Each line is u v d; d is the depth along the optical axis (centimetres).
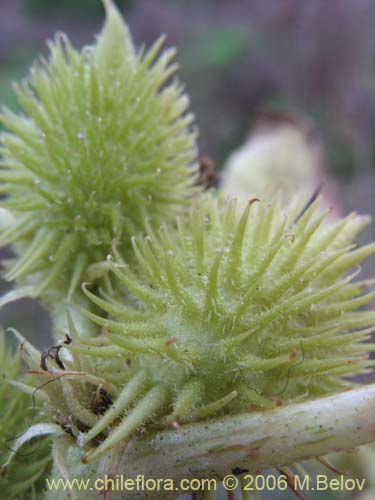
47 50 17
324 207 8
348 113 16
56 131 5
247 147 8
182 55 17
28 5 18
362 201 14
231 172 8
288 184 8
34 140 5
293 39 17
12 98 12
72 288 5
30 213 5
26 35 17
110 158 5
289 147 8
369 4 16
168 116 5
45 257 5
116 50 5
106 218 5
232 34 17
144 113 5
